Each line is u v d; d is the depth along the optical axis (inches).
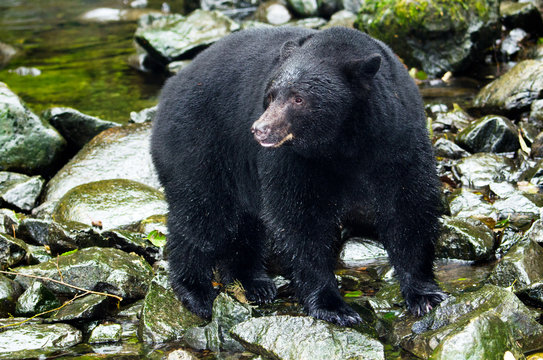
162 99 419.2
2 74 951.0
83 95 828.6
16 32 1211.2
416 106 350.0
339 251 444.1
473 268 406.6
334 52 331.0
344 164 339.6
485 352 295.9
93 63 977.5
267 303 400.5
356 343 322.3
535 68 620.1
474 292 339.3
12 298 403.2
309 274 360.5
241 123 370.0
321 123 324.5
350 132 328.8
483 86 717.9
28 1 1497.3
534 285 352.8
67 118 643.5
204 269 407.8
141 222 488.4
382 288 392.2
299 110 323.3
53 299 401.1
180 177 395.5
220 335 351.9
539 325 321.4
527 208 452.4
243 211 408.2
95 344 355.9
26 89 870.4
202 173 389.4
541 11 804.0
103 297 392.2
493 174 515.2
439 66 764.0
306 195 343.9
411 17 755.4
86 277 409.1
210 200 394.6
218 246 408.2
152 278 420.2
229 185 394.9
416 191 342.6
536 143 537.6
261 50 376.8
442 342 301.9
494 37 772.0
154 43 888.3
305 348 322.3
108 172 572.1
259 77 363.6
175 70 865.5
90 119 648.4
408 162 336.8
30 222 493.4
